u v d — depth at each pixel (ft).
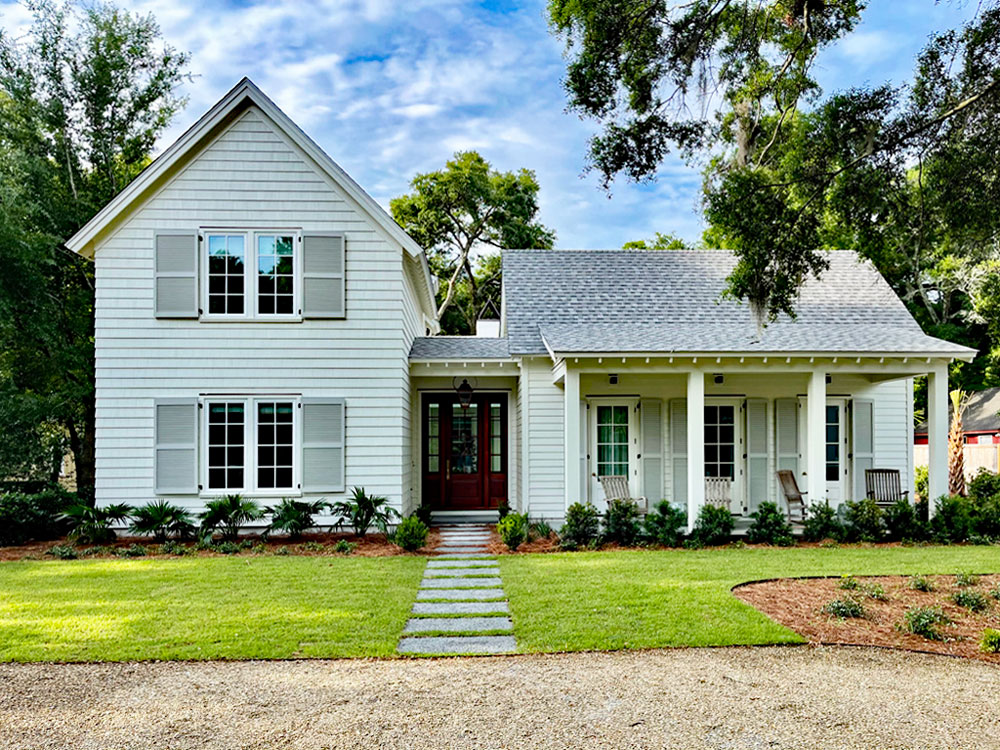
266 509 37.52
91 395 54.54
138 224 39.88
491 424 49.85
